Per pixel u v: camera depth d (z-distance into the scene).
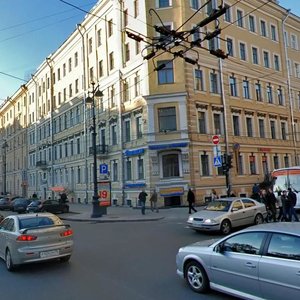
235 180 32.50
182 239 13.35
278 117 38.94
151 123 30.22
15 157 69.75
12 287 7.48
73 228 18.92
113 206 33.81
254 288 5.62
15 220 9.73
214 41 33.09
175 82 30.31
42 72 56.03
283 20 41.50
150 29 30.91
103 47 38.41
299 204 21.09
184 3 30.75
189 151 29.64
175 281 7.45
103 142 38.38
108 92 37.25
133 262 9.50
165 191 29.53
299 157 40.69
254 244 5.84
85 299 6.45
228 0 34.97
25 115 64.44
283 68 40.59
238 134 34.25
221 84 33.09
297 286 5.00
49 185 52.81
